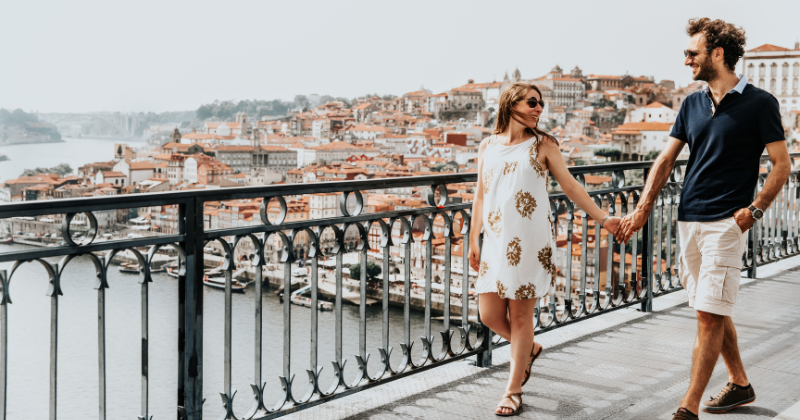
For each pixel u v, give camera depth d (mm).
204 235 2408
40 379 18359
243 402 26516
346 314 46438
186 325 2396
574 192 2881
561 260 29875
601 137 129625
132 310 28172
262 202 2588
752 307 4848
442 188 3342
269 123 144500
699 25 2766
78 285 25516
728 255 2691
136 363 26547
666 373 3484
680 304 4977
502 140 2898
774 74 91688
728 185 2703
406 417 2889
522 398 3123
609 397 3146
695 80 2779
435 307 47688
